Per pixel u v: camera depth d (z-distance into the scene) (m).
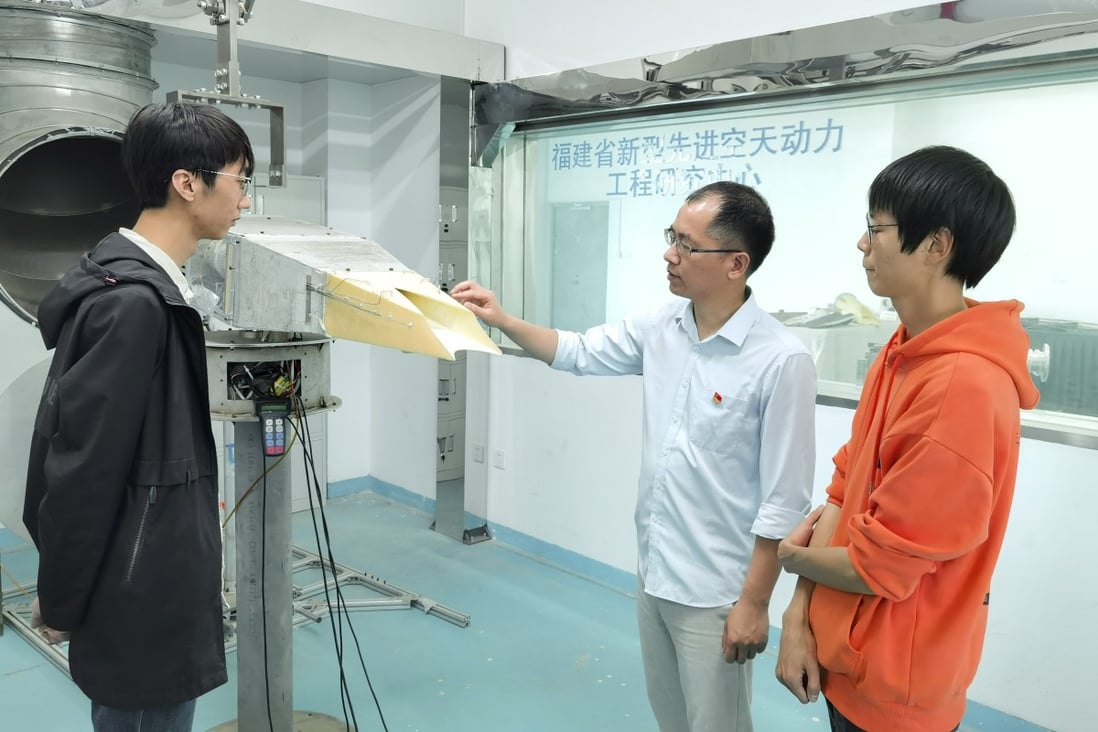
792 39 2.33
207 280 1.61
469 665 2.60
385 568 3.35
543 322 3.38
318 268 1.38
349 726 2.19
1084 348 2.05
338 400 1.77
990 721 2.27
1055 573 2.12
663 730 1.77
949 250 1.04
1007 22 1.92
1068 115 2.01
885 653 1.07
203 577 1.35
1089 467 2.04
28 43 2.24
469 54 3.23
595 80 2.88
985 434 0.97
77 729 2.19
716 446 1.53
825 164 2.46
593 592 3.15
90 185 2.67
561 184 3.23
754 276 2.68
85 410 1.19
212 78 3.56
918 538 1.00
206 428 1.36
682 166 2.82
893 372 1.13
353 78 3.76
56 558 1.22
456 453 3.68
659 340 1.68
